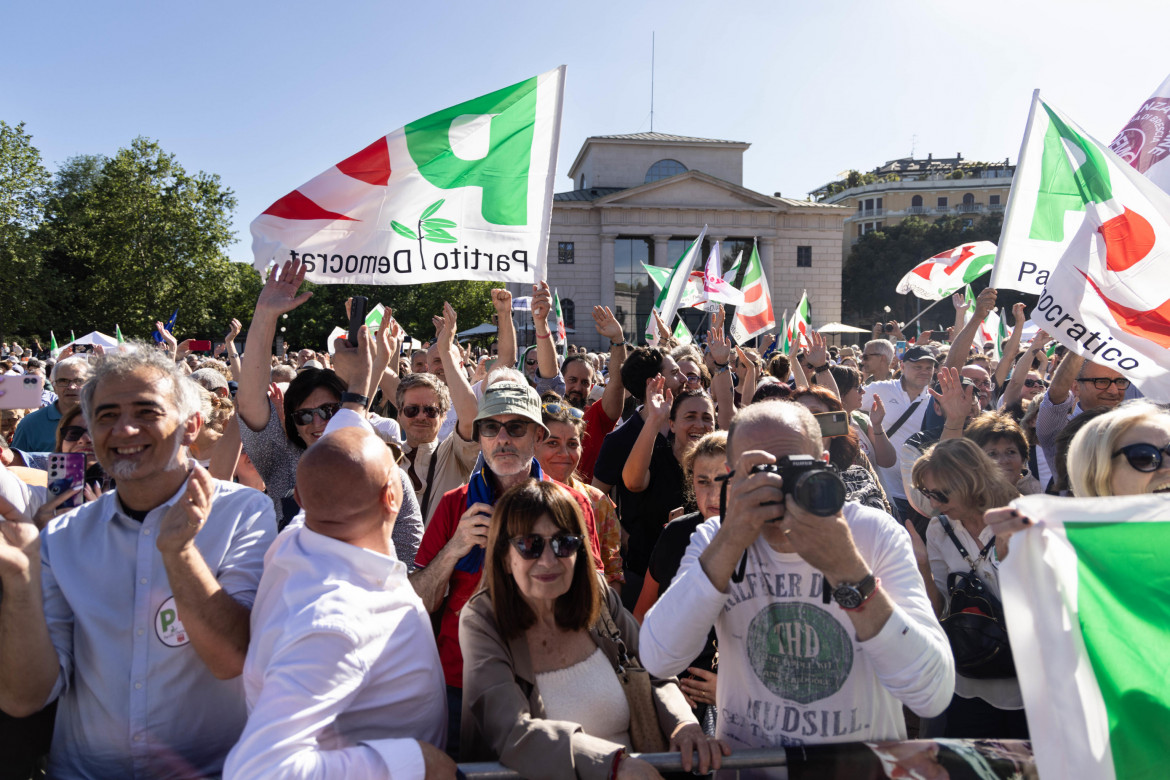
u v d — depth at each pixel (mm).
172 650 2311
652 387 4184
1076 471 2910
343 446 2131
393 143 4602
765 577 2096
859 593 1796
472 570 2949
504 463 3129
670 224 48500
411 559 3400
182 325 46125
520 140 4719
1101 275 4141
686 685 2852
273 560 2117
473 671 2359
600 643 2525
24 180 41500
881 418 5289
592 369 6465
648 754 2094
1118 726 1740
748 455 1920
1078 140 4582
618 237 49000
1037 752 1729
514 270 4707
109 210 43969
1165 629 1804
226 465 3588
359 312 3771
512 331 4922
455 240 4652
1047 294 4242
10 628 2076
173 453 2369
